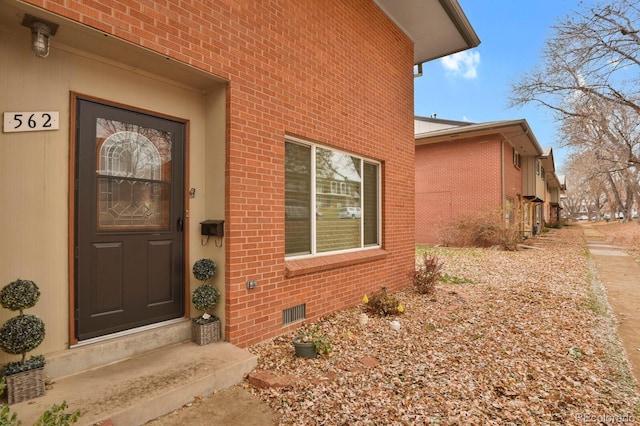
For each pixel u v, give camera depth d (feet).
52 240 9.26
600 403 9.68
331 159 18.01
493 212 49.19
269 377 10.34
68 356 9.26
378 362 11.96
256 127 13.06
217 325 12.06
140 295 11.12
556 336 14.85
